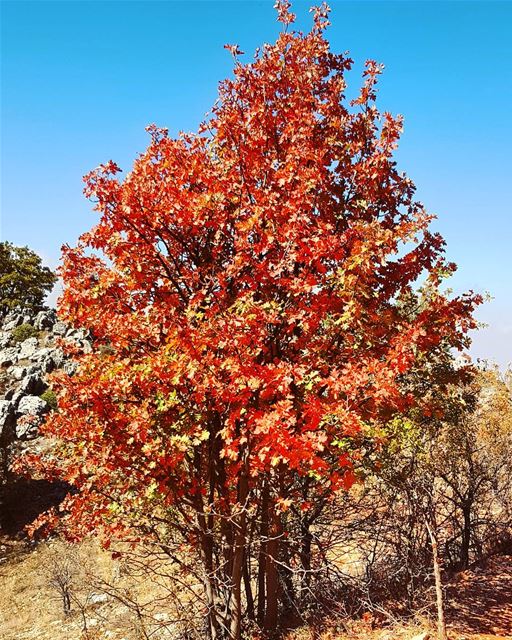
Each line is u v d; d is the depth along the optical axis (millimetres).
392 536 9289
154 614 11445
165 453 6375
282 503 6945
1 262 62125
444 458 11383
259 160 7250
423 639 6836
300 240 6242
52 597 15750
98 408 6551
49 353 41844
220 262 7773
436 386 8898
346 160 7289
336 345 7402
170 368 6070
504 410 13156
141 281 7180
